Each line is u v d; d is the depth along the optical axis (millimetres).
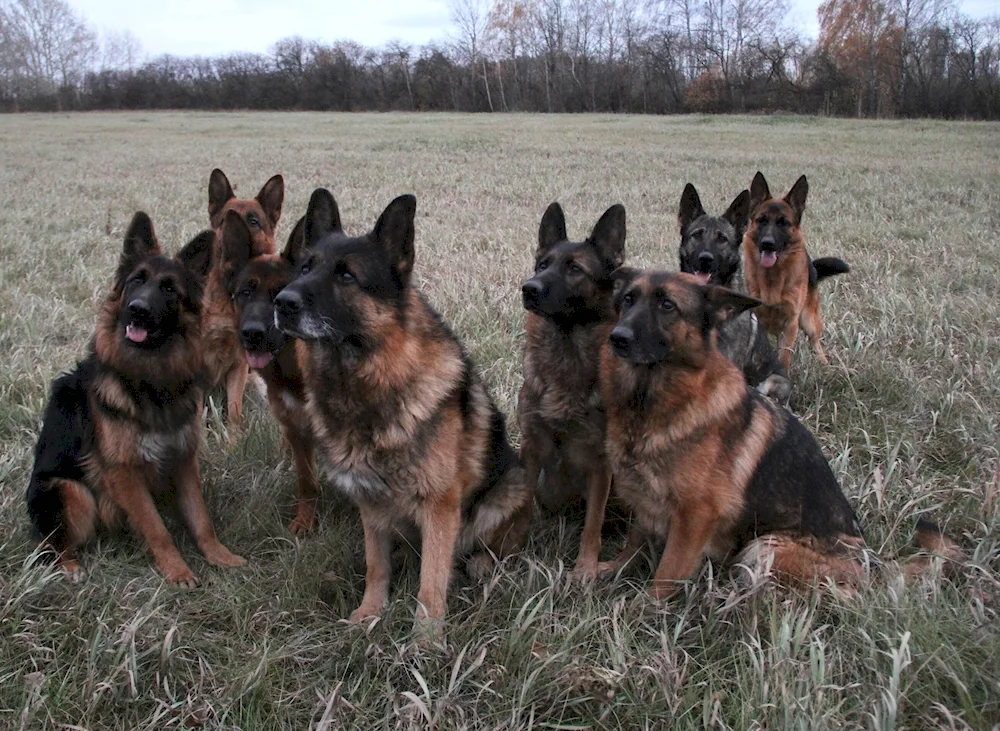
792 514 4203
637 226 13766
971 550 4375
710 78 65750
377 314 3738
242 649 3619
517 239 12398
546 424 4629
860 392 6699
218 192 8961
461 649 3539
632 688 3262
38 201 16312
